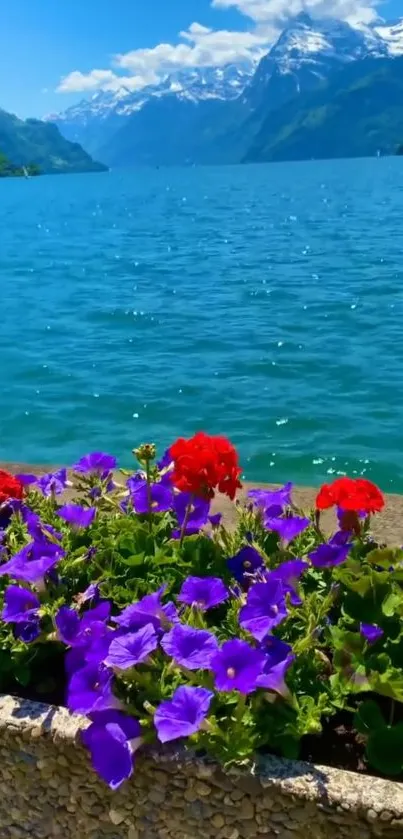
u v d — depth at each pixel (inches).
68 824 93.0
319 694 91.0
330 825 79.4
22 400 369.4
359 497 109.7
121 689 93.7
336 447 299.0
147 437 318.3
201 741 84.1
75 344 486.9
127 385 388.8
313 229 1336.1
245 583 108.0
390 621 99.3
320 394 362.3
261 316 556.7
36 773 92.4
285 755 84.8
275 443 305.6
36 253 1150.3
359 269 797.2
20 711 93.4
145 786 86.6
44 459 297.9
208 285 737.6
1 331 535.2
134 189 4279.0
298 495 198.5
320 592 108.2
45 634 100.0
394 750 84.9
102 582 111.3
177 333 510.0
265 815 81.9
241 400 358.9
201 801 84.3
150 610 96.2
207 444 109.7
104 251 1147.3
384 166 6422.2
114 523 123.4
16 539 123.3
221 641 99.7
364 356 425.7
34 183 7386.8
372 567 109.9
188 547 117.1
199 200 2674.7
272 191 3014.3
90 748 85.0
